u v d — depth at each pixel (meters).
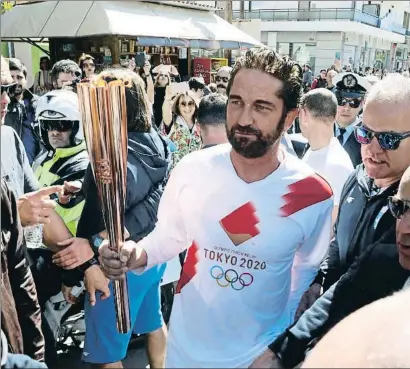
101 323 1.65
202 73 7.87
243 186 1.20
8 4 3.70
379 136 1.38
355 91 2.80
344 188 1.60
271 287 1.22
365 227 1.44
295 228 1.20
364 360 0.97
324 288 1.50
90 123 1.17
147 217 1.66
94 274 1.60
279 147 1.23
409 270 1.28
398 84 1.41
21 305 1.52
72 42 6.29
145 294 1.73
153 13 6.11
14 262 1.48
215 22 7.16
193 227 1.23
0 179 1.40
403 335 1.03
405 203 1.25
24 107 2.78
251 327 1.21
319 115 2.00
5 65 1.62
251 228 1.19
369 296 1.32
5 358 1.16
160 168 1.75
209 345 1.21
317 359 0.99
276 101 1.13
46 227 1.65
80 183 1.75
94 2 5.51
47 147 1.98
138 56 5.89
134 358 1.80
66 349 2.21
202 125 2.10
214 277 1.21
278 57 1.14
